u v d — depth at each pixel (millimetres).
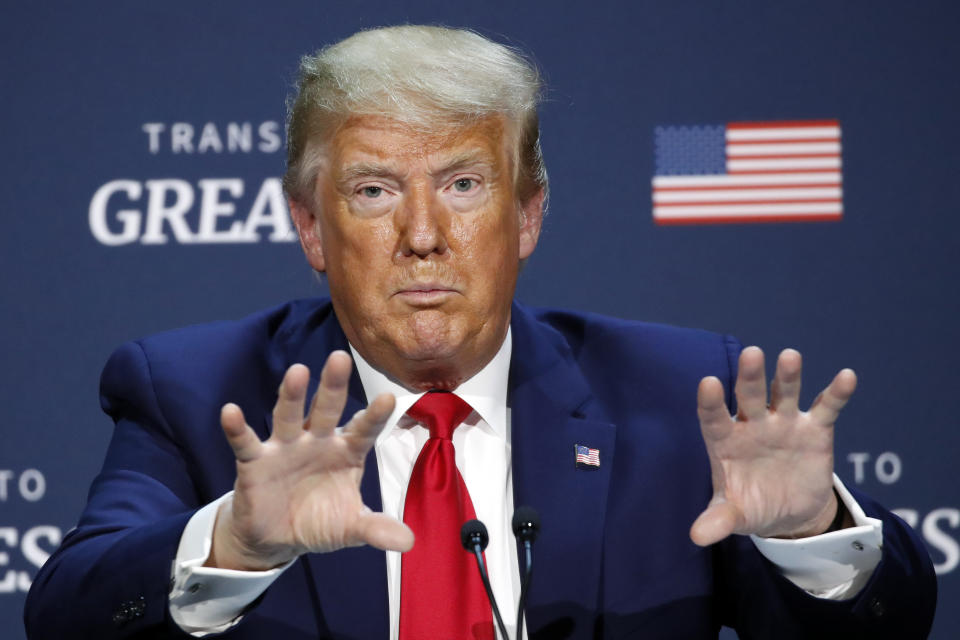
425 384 6645
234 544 5125
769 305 11344
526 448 6625
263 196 11422
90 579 5496
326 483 5066
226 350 7043
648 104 11477
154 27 11398
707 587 6457
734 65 11422
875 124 11336
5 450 11180
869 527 5391
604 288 11391
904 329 11258
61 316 11266
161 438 6738
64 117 11320
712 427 5203
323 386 4949
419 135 6090
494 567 6359
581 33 11461
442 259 6117
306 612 6180
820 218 11359
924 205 11281
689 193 11414
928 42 11328
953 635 11055
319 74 6391
